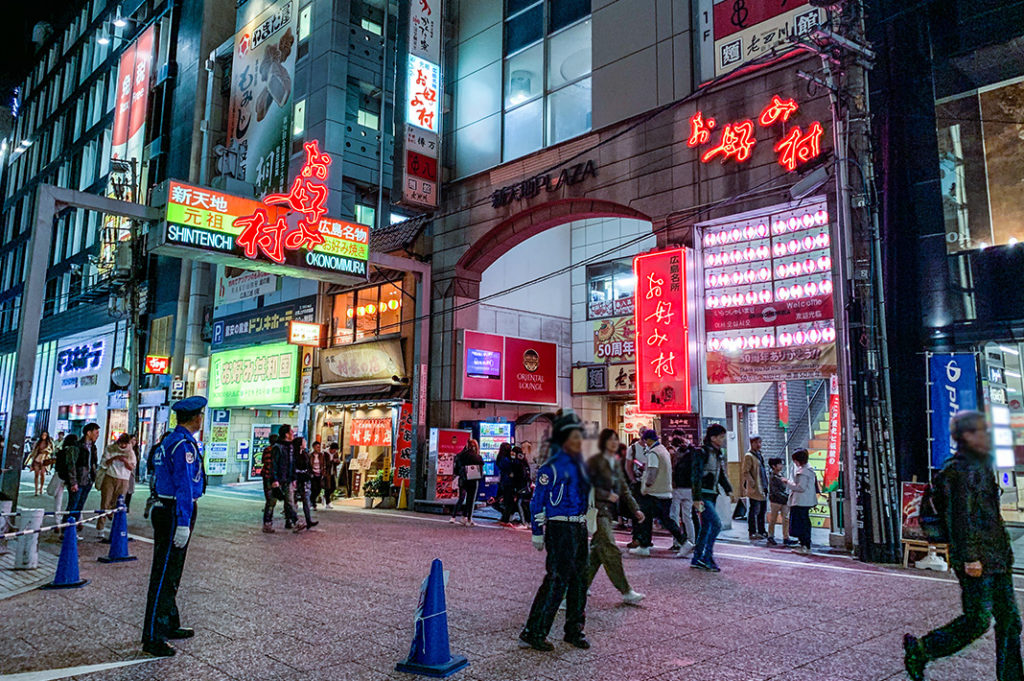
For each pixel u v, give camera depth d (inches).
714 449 346.6
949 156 414.9
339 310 892.0
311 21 1043.3
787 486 443.5
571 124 636.1
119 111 1503.4
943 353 398.0
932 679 175.6
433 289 750.5
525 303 805.9
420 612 183.6
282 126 1058.7
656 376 526.9
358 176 997.2
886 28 439.2
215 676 175.9
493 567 341.1
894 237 422.9
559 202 631.8
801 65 474.9
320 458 689.6
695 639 210.7
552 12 670.5
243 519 565.0
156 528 203.5
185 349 1162.0
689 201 530.6
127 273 1239.5
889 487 377.7
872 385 390.3
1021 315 377.7
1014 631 152.0
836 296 441.4
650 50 572.7
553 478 202.1
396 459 725.3
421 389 725.3
